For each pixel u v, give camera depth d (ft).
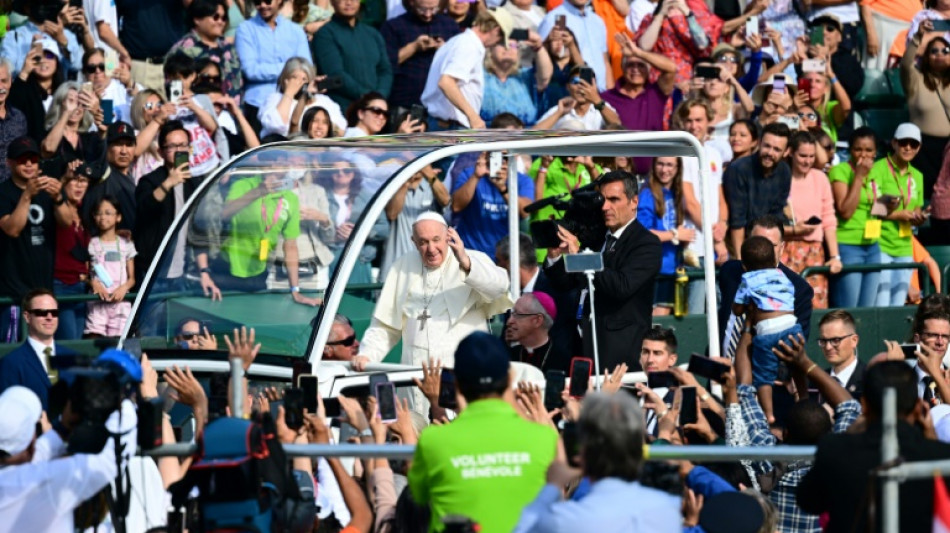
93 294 142.10
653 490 67.41
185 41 167.32
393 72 178.09
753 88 189.26
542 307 118.42
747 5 202.08
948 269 177.78
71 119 148.97
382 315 118.32
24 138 140.97
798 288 131.85
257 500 74.90
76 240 144.15
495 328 148.36
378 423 88.17
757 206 163.53
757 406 102.53
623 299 119.65
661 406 97.45
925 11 201.26
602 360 119.75
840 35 199.11
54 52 158.92
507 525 71.26
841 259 174.29
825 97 190.49
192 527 83.71
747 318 124.57
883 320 168.86
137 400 78.28
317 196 112.27
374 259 148.56
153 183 145.18
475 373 73.05
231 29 179.22
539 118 178.60
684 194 162.91
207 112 153.99
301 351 106.93
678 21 183.52
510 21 183.11
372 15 192.85
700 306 160.56
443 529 70.23
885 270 171.94
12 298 140.05
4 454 78.48
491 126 164.45
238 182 116.06
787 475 96.63
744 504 77.97
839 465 73.10
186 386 96.02
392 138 123.24
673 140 120.98
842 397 108.27
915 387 74.84
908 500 71.72
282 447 76.13
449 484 71.82
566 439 72.69
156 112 150.71
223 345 109.50
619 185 119.65
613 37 191.83
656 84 181.16
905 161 176.86
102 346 81.00
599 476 66.74
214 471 75.15
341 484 86.94
